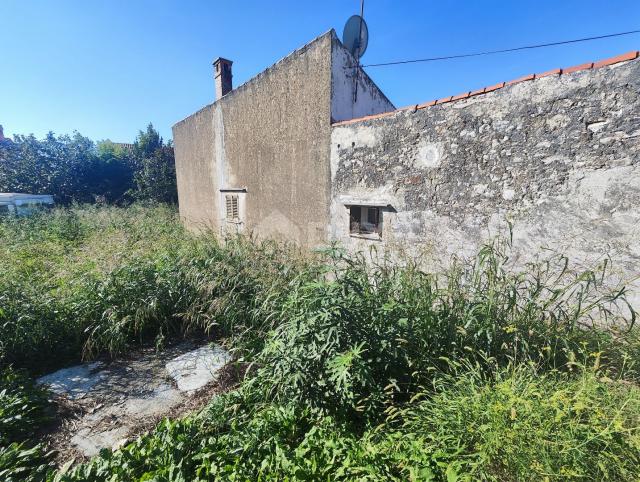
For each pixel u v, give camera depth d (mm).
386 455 1593
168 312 3971
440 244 3645
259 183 6273
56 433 2340
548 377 1947
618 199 2531
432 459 1450
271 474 1628
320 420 2012
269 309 3371
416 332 2299
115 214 10828
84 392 2812
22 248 6309
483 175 3254
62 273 4344
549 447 1337
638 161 2416
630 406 1490
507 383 1603
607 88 2506
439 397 1851
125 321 3426
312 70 4668
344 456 1660
